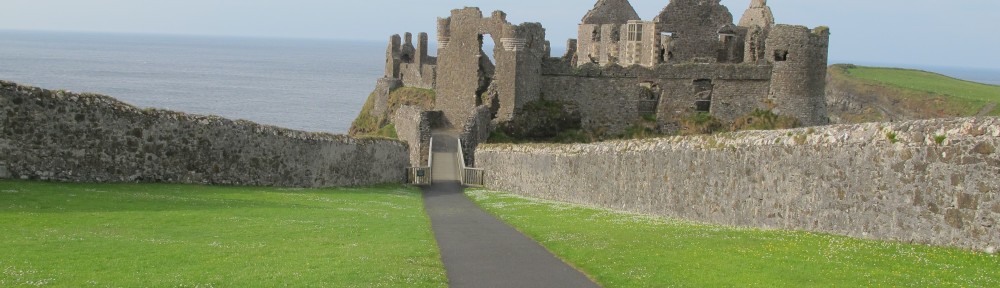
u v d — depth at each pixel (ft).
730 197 83.66
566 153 124.88
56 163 90.94
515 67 217.36
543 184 133.18
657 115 233.76
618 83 231.71
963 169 57.72
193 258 56.39
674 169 94.73
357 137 137.59
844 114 266.98
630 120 232.94
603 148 113.50
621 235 75.46
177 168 103.65
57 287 46.01
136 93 463.42
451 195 135.85
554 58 232.53
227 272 53.01
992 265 52.60
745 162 81.25
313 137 123.34
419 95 274.77
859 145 66.69
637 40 255.50
